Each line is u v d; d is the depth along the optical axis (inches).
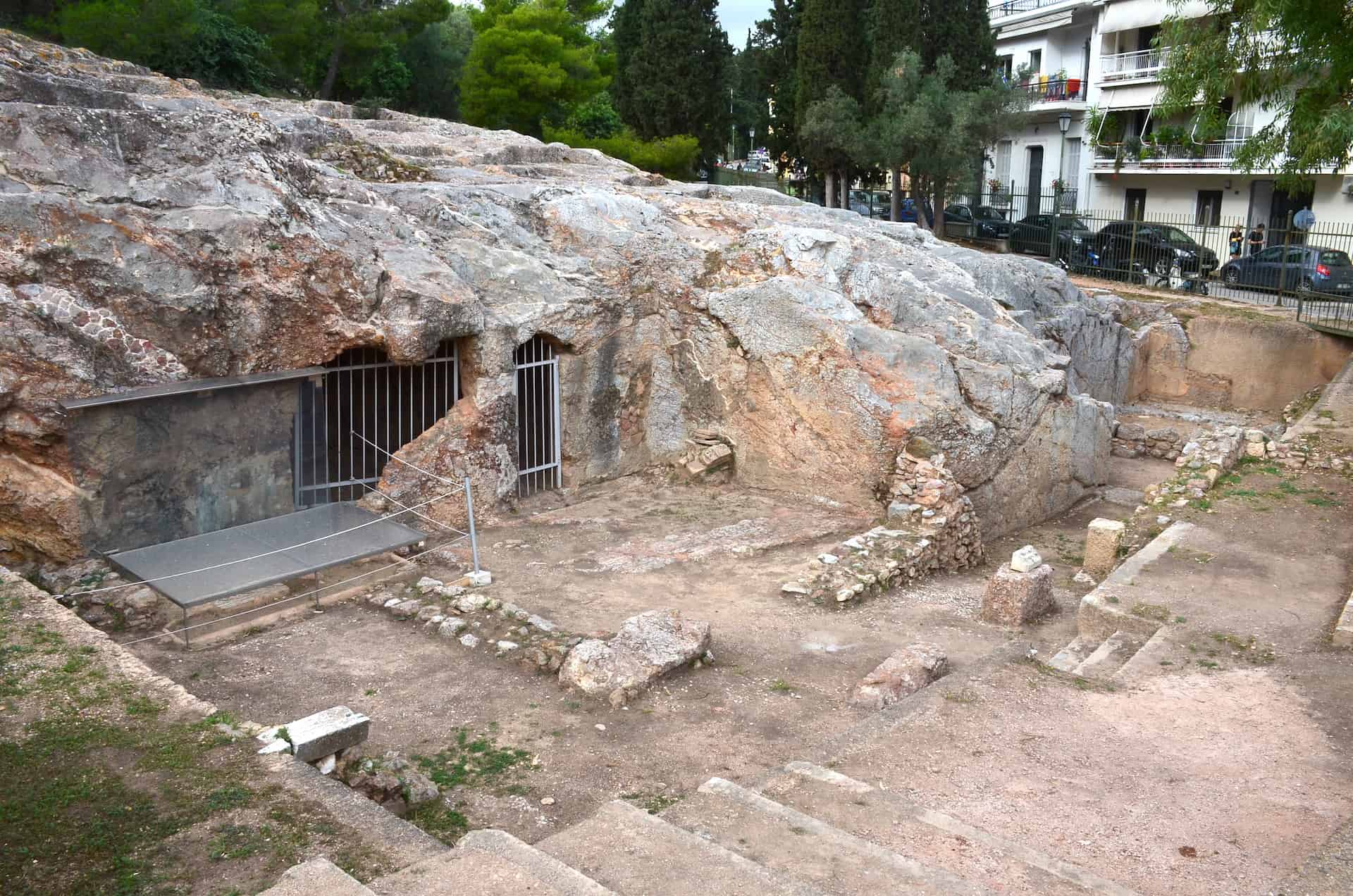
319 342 438.6
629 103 1563.7
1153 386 883.4
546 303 513.0
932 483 491.5
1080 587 453.7
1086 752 254.1
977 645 377.4
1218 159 1275.8
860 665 356.2
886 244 646.5
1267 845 212.1
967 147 1337.4
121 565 363.6
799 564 456.8
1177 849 210.2
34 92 435.5
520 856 170.7
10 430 362.6
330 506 436.8
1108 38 1462.8
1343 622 326.0
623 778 271.9
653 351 582.9
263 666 332.2
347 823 197.3
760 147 2240.4
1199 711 278.7
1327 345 804.0
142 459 390.3
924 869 185.0
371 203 493.7
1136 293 1001.5
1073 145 1558.8
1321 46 479.2
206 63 973.2
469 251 510.9
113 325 383.6
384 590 394.3
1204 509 455.8
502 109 1241.4
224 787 206.8
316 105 817.5
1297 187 527.5
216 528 415.8
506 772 272.4
